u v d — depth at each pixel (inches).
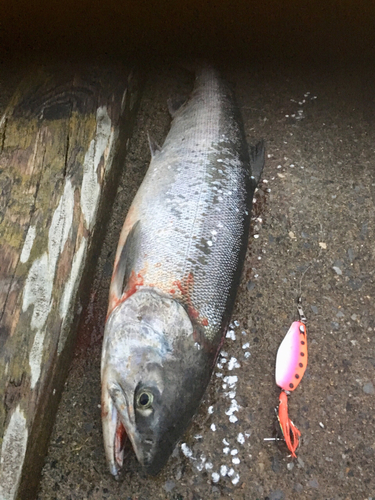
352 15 23.6
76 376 17.0
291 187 22.0
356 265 20.6
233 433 16.8
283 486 16.3
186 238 17.2
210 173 19.2
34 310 14.9
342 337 19.0
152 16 22.5
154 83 24.0
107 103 19.8
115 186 20.5
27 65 20.7
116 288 16.6
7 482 13.2
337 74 25.0
